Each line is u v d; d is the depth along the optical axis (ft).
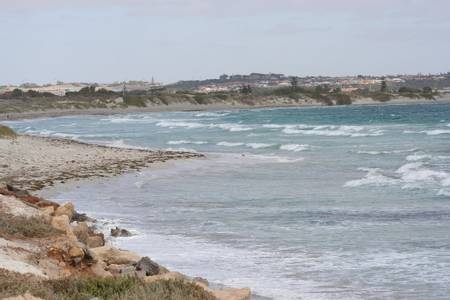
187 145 197.57
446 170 114.93
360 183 103.19
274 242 63.57
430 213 75.82
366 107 554.46
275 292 47.14
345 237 64.85
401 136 207.10
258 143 195.93
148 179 114.21
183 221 75.46
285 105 628.69
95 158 147.13
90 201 91.04
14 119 420.77
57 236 52.01
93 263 46.14
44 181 108.06
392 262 54.80
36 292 30.17
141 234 68.18
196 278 47.19
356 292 46.83
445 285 47.88
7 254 42.60
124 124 336.70
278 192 96.84
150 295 30.86
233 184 107.04
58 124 352.08
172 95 614.34
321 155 155.63
